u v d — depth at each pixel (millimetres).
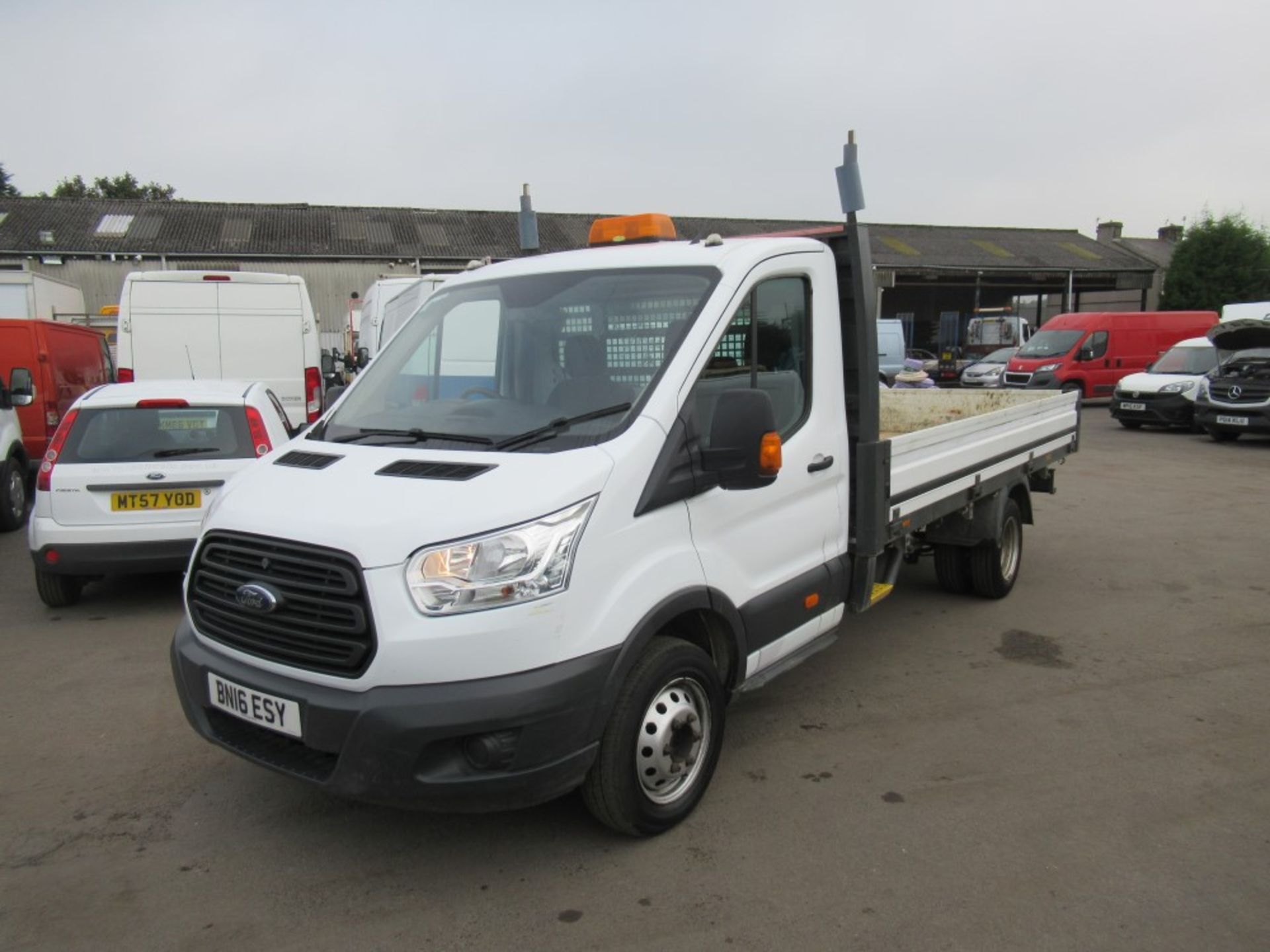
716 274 3742
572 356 3721
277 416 7301
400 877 3334
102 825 3725
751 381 3848
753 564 3828
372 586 2896
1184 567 7816
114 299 30688
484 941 2975
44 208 33344
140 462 6312
